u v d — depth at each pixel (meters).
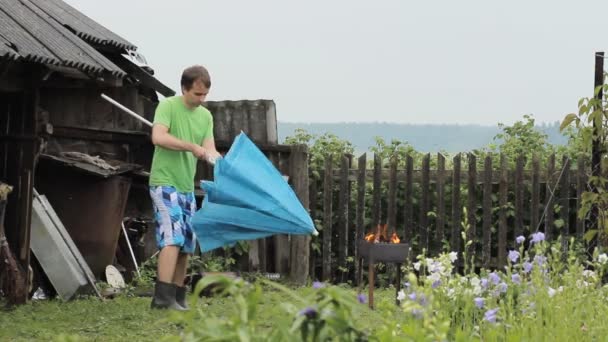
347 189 26.28
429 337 9.22
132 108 25.69
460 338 11.05
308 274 26.30
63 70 19.36
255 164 17.59
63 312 17.77
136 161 25.69
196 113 18.38
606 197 18.72
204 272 23.48
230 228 17.36
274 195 17.34
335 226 26.67
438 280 12.55
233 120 26.34
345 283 26.05
